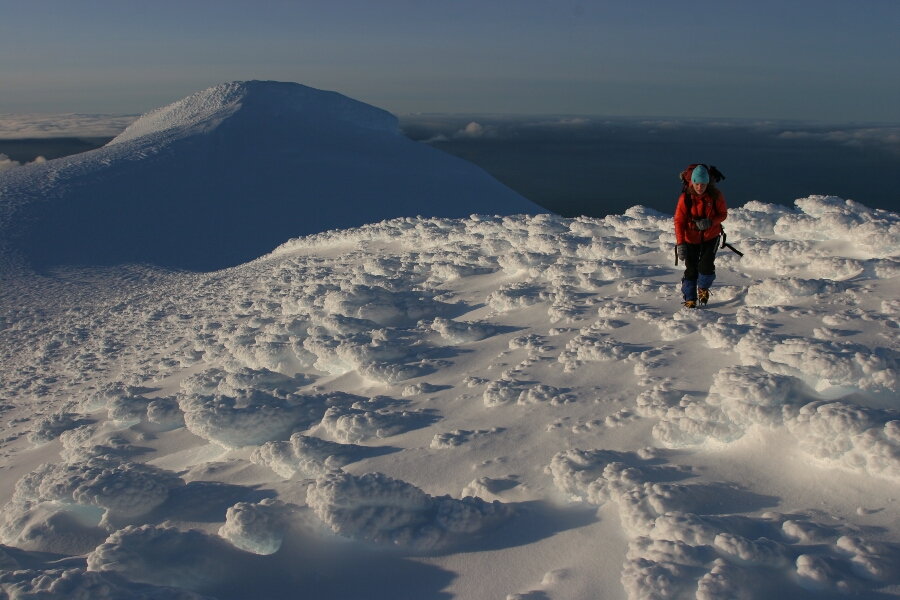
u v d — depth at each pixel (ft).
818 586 7.10
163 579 8.66
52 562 9.52
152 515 11.82
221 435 16.66
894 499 8.24
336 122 335.06
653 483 9.57
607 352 15.20
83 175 180.45
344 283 30.27
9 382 37.73
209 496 12.36
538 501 10.41
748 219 23.02
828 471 9.05
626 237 27.09
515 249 28.02
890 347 11.70
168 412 20.94
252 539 9.30
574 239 26.68
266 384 20.35
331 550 9.50
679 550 7.59
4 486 20.58
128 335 42.01
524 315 20.49
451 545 9.47
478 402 15.11
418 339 20.57
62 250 123.95
